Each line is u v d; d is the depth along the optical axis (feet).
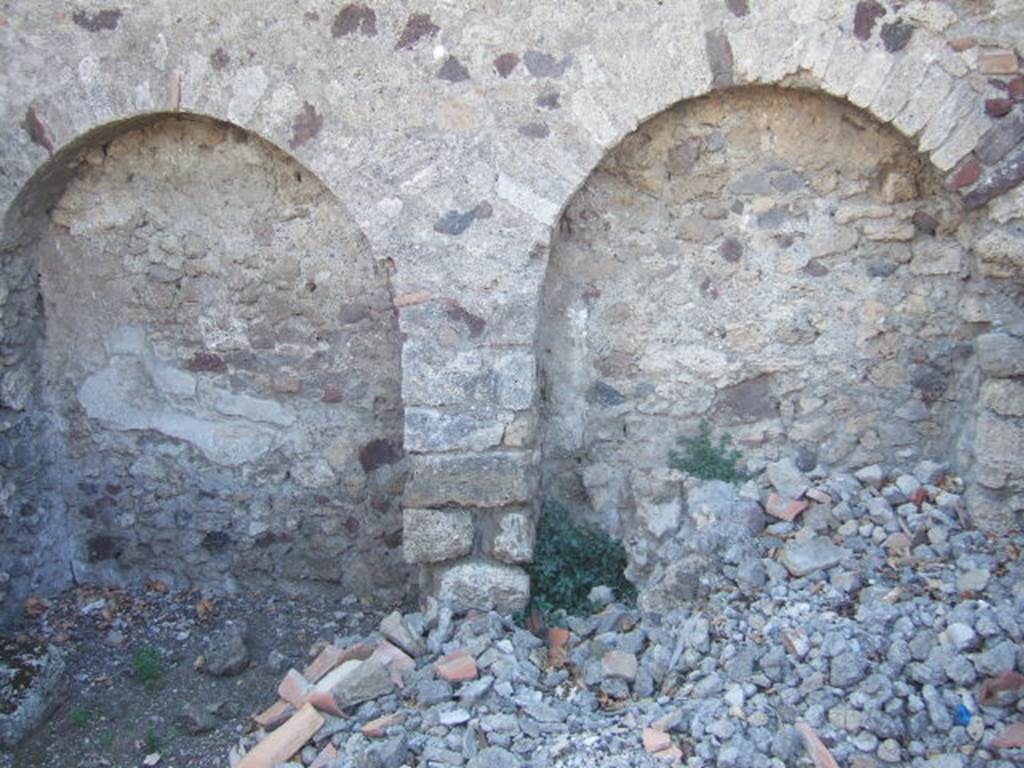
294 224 15.19
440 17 13.44
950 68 12.84
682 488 15.07
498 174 13.74
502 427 14.21
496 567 14.46
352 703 12.92
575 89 13.43
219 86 13.93
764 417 15.03
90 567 16.87
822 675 11.78
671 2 13.07
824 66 13.03
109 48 14.03
